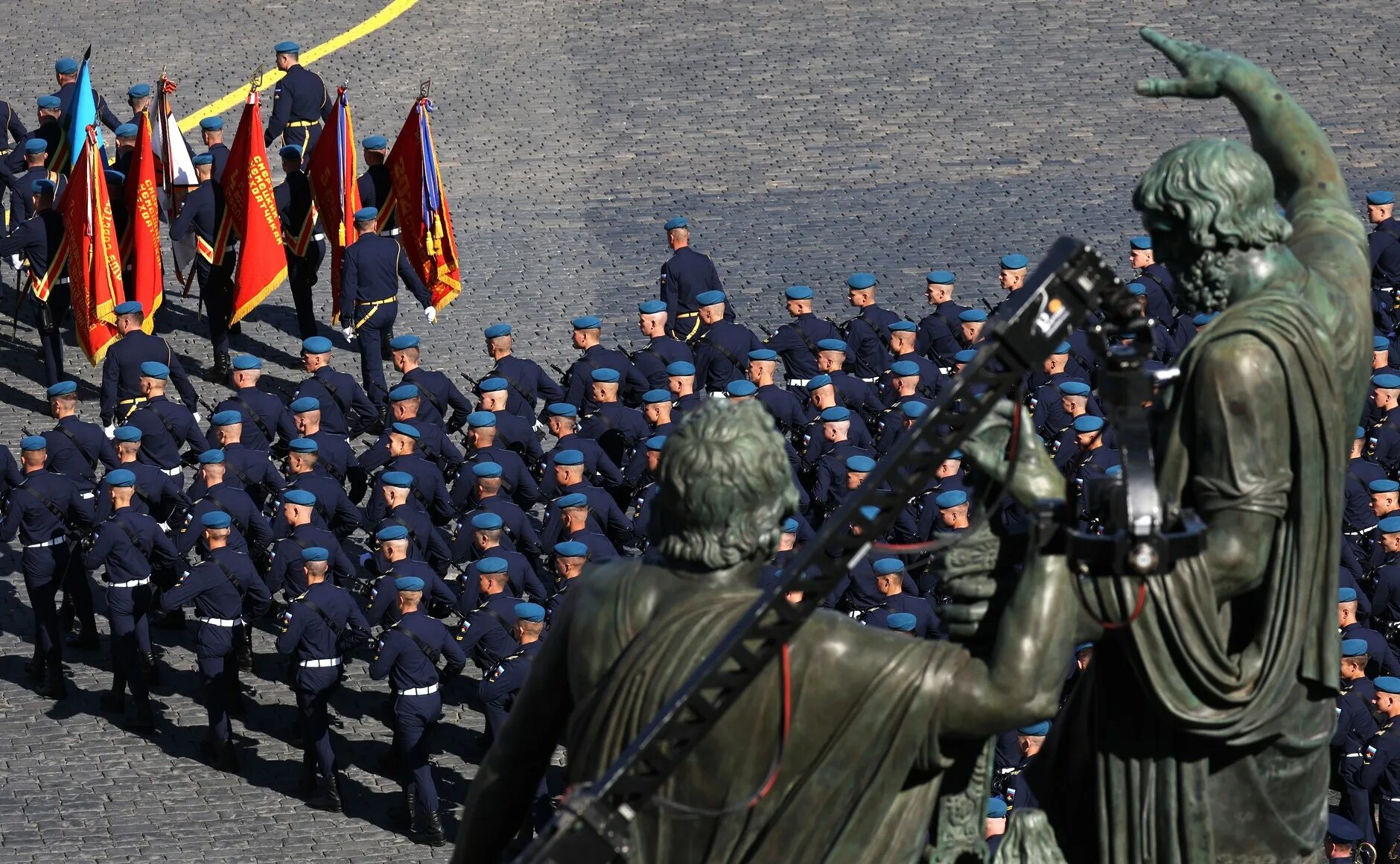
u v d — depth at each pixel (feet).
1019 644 60.23
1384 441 250.78
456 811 209.67
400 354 257.75
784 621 58.08
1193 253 68.03
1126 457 61.46
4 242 285.23
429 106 297.94
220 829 205.36
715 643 60.75
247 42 395.96
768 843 61.16
